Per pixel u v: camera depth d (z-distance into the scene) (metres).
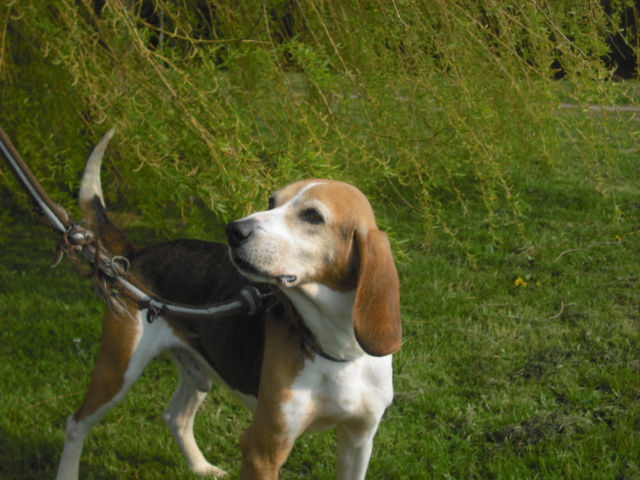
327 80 3.09
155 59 3.02
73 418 2.81
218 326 2.70
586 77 3.25
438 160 3.92
